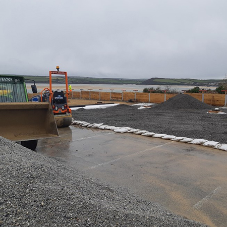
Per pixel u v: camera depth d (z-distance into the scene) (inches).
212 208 166.6
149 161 263.1
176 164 252.7
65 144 339.6
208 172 230.2
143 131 401.7
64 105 450.3
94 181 194.5
